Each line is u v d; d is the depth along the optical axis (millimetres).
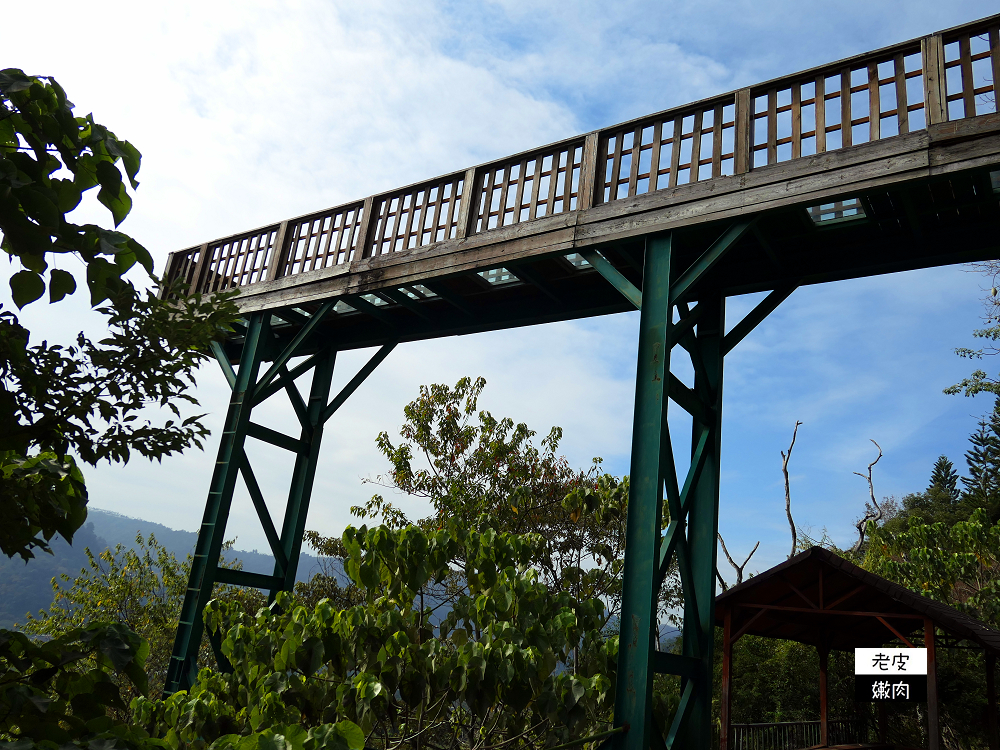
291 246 8742
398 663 4645
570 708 4473
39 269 1412
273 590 8344
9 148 1371
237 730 4777
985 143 4441
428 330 8836
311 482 8914
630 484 5039
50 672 1363
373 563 5617
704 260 5316
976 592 15148
